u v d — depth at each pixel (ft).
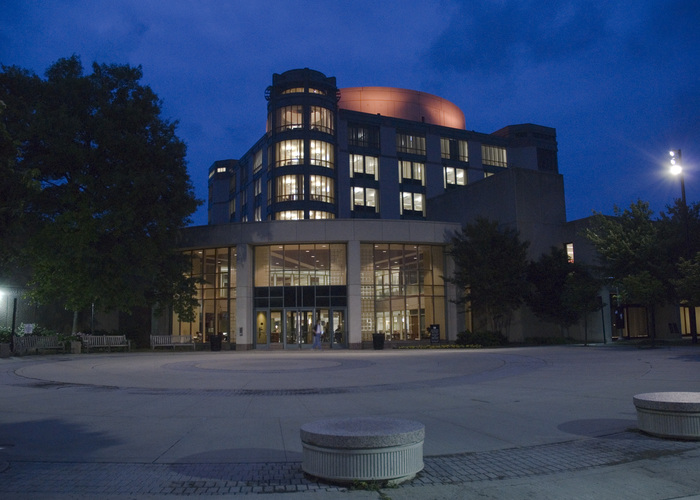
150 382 52.54
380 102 230.07
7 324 109.50
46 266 102.12
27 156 99.86
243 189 227.81
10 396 42.78
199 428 29.68
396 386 47.83
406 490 18.97
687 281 87.20
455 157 215.92
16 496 18.26
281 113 187.21
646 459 22.66
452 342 123.24
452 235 124.77
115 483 19.80
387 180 200.23
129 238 105.60
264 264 123.65
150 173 103.30
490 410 34.63
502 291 112.06
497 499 18.01
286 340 120.88
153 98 113.09
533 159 226.58
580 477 20.34
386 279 123.44
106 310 108.68
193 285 119.85
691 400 26.94
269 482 19.99
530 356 79.77
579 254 128.98
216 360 83.25
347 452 19.60
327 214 183.83
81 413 34.58
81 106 104.17
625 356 74.74
